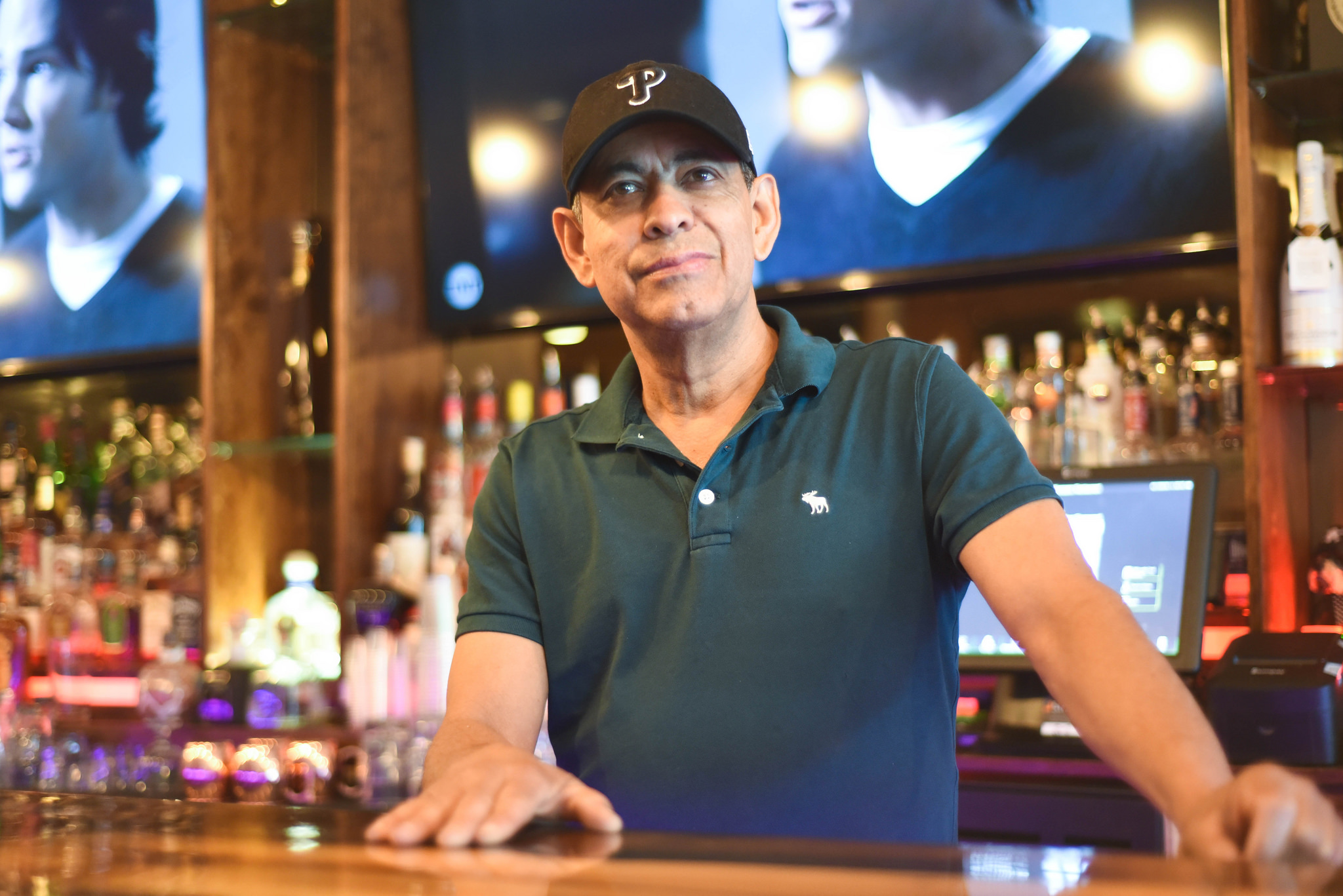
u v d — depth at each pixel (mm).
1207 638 2078
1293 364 1919
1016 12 2223
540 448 1357
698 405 1313
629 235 1245
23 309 3227
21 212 3219
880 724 1132
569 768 1248
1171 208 2092
